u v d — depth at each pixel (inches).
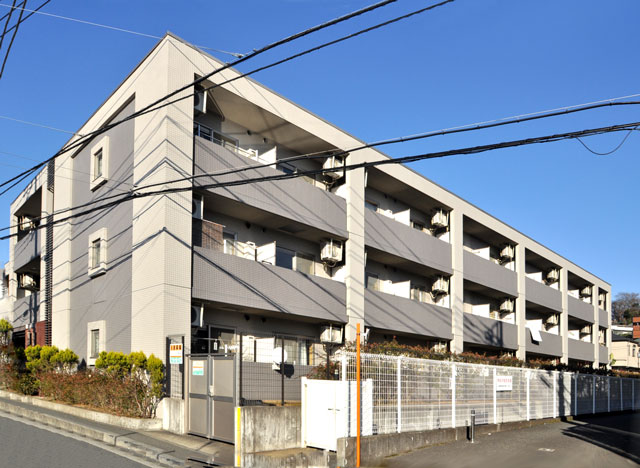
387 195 1079.0
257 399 647.8
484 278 1237.7
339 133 900.6
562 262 1610.5
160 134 666.8
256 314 800.9
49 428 546.9
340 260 892.6
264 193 770.8
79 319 807.7
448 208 1160.8
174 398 584.4
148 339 637.9
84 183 842.8
